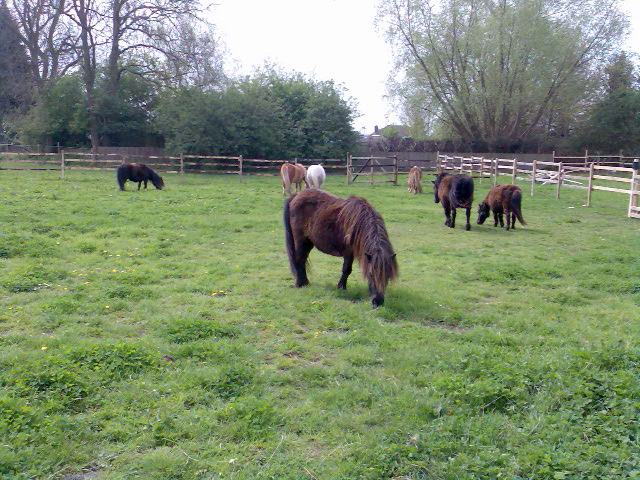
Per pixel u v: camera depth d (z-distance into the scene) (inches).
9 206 501.7
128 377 168.7
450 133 1600.6
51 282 283.0
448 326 243.3
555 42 1314.0
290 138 1354.6
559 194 772.6
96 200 592.7
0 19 1259.2
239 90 1310.3
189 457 128.4
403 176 1202.0
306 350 204.7
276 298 272.2
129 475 122.0
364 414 153.4
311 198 288.5
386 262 250.7
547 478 120.3
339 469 124.5
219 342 201.9
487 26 1312.7
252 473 123.6
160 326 220.8
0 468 116.7
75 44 1298.0
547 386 161.9
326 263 361.7
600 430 137.7
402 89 1466.5
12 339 197.2
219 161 1237.1
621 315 255.6
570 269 349.4
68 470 123.1
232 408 149.3
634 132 1510.8
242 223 492.7
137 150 1336.1
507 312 261.4
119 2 1247.5
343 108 1381.6
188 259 358.0
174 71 1280.8
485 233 492.1
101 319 227.8
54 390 153.3
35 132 1318.9
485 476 121.0
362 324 233.3
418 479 121.8
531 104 1473.9
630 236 478.3
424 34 1375.5
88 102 1301.7
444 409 154.0
